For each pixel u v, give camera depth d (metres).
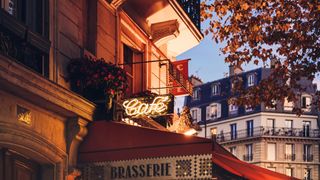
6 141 9.84
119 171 10.99
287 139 82.00
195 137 10.50
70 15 12.11
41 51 10.89
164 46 17.91
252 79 80.31
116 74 11.91
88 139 11.40
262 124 81.38
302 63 14.58
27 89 9.69
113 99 11.91
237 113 84.25
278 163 81.44
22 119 10.19
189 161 10.48
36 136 10.50
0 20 9.64
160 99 12.28
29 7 11.02
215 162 10.88
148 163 10.76
